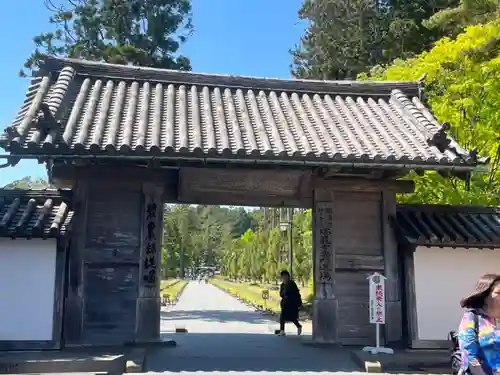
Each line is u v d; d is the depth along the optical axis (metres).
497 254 10.85
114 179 10.55
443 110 14.76
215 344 11.65
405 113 12.23
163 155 9.23
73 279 10.12
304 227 35.81
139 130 9.92
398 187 11.37
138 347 10.10
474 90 14.54
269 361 9.45
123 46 25.16
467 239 10.42
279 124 11.30
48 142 8.85
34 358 8.70
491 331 4.43
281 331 14.29
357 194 11.41
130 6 27.45
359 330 10.95
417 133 11.35
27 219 9.51
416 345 10.38
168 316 23.03
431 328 10.48
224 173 10.62
